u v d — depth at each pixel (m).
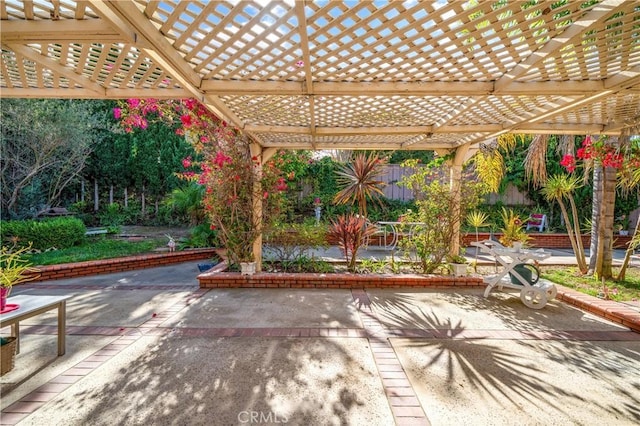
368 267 5.55
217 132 4.80
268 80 2.86
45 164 7.63
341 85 2.87
